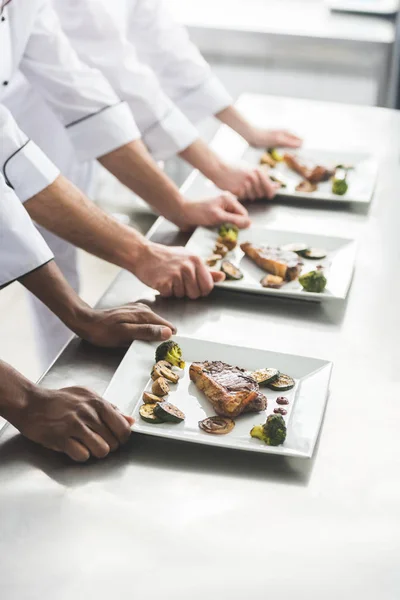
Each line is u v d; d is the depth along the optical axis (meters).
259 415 1.16
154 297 1.50
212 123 3.61
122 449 1.10
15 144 1.50
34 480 1.04
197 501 1.01
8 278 1.37
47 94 1.82
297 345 1.35
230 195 1.81
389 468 1.07
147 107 1.96
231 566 0.91
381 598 0.87
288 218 1.84
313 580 0.89
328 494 1.03
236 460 1.08
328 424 1.15
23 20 1.69
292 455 1.06
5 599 0.86
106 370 1.29
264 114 2.47
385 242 1.74
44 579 0.89
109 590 0.87
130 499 1.01
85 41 1.95
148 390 1.21
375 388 1.24
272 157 2.13
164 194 1.78
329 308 1.47
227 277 1.54
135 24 2.13
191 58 2.18
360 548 0.94
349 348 1.35
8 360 2.73
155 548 0.93
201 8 3.62
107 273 3.33
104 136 1.79
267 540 0.95
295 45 3.37
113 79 1.96
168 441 1.12
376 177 2.05
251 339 1.37
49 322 2.31
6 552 0.92
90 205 1.57
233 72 3.52
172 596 0.87
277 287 1.51
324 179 1.98
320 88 3.49
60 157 2.36
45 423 1.10
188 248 1.64
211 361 1.25
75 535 0.95
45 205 1.53
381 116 2.48
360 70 3.39
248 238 1.71
